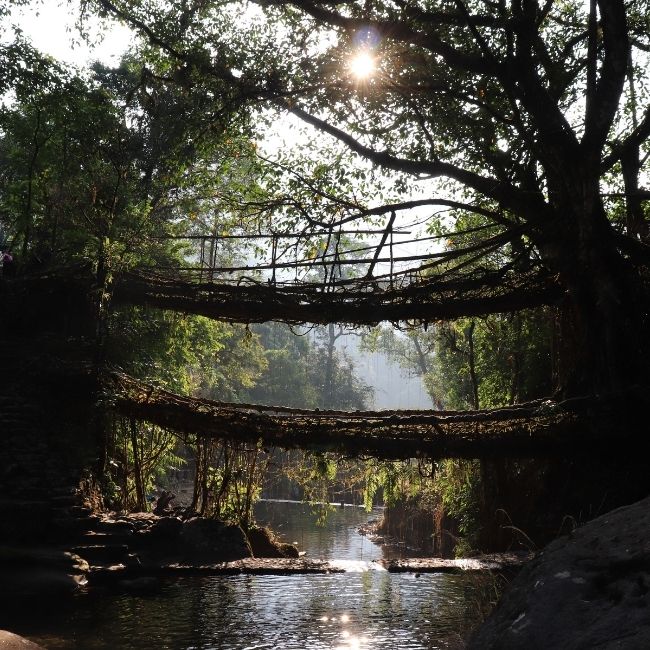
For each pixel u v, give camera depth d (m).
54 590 11.77
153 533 15.28
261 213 19.47
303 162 19.39
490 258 21.75
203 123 17.64
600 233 15.19
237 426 16.33
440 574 14.39
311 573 14.30
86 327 20.19
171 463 27.14
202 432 16.61
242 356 50.81
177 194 25.81
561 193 15.59
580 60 17.38
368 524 33.53
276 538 22.25
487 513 21.41
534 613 3.26
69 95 23.47
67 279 20.03
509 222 16.95
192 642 9.22
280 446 16.19
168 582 13.11
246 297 17.52
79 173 23.39
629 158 18.47
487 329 24.36
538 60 16.67
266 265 17.64
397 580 13.74
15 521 13.30
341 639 9.52
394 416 16.11
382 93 17.17
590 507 16.98
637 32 18.62
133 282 19.30
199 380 36.25
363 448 15.57
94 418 16.89
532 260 16.56
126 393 17.19
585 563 3.46
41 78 23.11
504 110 17.42
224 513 19.80
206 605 11.32
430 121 17.59
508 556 16.20
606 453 15.45
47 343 18.72
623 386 14.96
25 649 6.61
